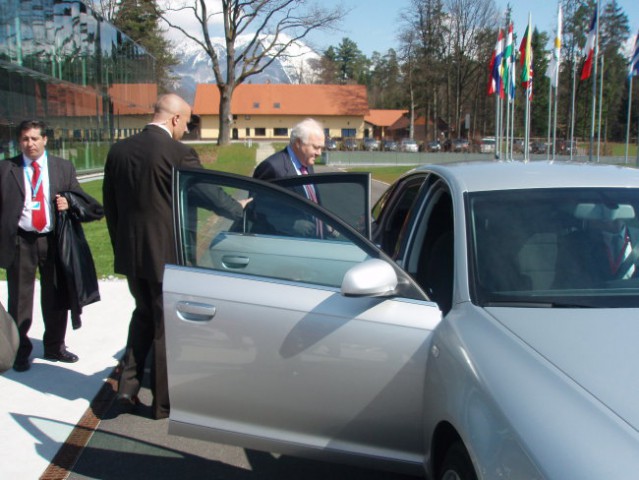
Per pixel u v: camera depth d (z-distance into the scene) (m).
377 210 5.23
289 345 2.79
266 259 3.01
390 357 2.66
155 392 4.06
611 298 2.63
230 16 47.25
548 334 2.32
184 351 2.96
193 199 3.09
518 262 2.83
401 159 44.78
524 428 1.91
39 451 3.72
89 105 25.45
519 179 3.33
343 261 2.90
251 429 2.96
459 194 3.22
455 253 2.92
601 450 1.73
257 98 81.06
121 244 3.81
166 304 2.98
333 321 2.74
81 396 4.48
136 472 3.53
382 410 2.71
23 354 4.86
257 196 3.06
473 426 2.12
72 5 23.33
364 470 3.54
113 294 7.09
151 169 3.67
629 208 3.11
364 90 82.62
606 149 47.28
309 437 2.87
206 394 2.97
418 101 76.44
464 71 70.56
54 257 4.74
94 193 16.95
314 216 2.97
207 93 81.81
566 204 3.13
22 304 4.75
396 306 2.71
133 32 63.66
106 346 5.45
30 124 4.44
